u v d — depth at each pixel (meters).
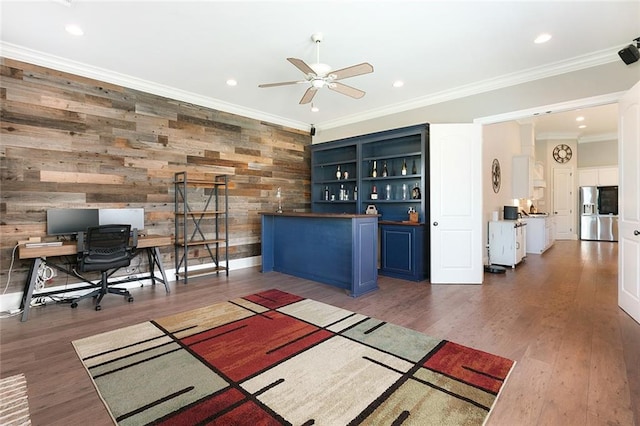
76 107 3.72
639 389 1.84
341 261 4.14
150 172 4.34
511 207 5.91
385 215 5.48
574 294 3.76
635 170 2.89
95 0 2.49
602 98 3.38
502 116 4.09
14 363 2.20
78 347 2.43
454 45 3.21
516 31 2.94
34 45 3.22
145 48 3.29
